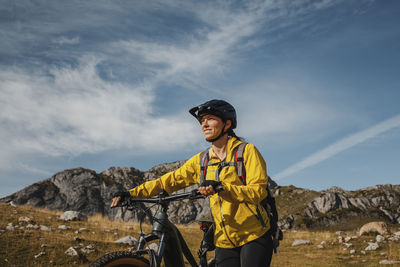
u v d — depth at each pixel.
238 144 2.59
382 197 108.62
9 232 11.39
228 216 2.51
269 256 2.50
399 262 11.92
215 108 2.55
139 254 2.26
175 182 2.81
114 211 124.94
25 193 128.50
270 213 2.62
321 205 100.00
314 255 14.38
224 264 2.55
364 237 18.09
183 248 2.69
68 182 136.38
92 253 10.23
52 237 11.55
